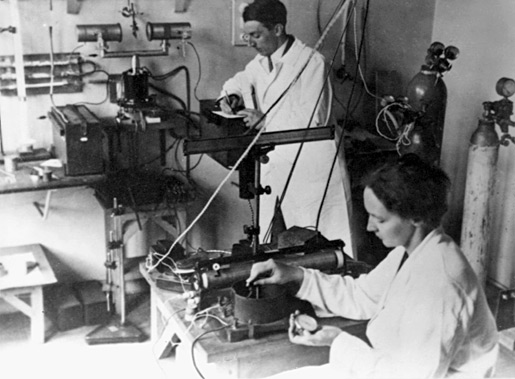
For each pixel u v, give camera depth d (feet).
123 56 12.85
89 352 12.13
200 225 15.03
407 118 12.25
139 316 13.42
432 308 6.28
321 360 7.45
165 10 13.52
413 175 6.48
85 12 12.87
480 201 12.84
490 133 12.50
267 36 12.08
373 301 7.47
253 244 8.17
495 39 14.08
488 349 6.82
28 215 13.44
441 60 12.30
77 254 14.08
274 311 7.24
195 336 7.27
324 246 8.38
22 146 12.79
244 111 12.10
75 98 13.25
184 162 14.51
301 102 12.30
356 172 13.94
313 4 14.76
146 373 11.39
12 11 12.00
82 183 11.94
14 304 12.05
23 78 12.44
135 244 14.35
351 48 15.37
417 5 15.48
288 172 12.87
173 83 14.03
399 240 6.75
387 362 6.50
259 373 7.22
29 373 11.35
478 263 13.23
